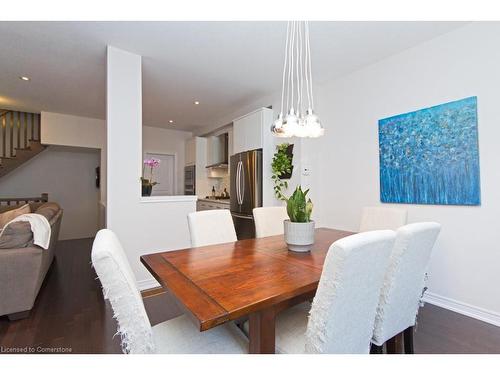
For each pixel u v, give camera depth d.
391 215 2.11
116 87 2.60
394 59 2.72
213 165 5.62
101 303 2.38
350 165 3.17
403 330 1.38
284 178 3.67
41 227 2.28
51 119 4.90
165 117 5.33
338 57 2.79
